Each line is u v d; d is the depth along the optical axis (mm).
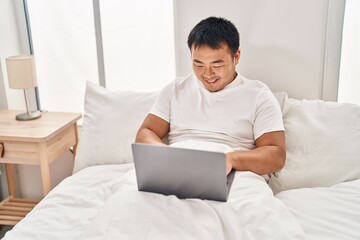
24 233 1170
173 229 999
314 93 1758
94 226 1035
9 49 1988
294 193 1337
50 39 2014
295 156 1487
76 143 1979
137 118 1701
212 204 1094
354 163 1431
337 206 1223
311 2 1637
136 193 1138
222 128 1471
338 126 1509
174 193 1150
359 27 1657
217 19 1418
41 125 1779
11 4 1970
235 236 996
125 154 1666
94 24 1924
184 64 1849
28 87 1809
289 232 1006
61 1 1932
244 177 1229
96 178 1513
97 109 1754
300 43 1699
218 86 1468
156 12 1840
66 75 2057
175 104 1557
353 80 1731
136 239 975
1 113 1950
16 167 2121
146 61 1928
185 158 1059
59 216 1263
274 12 1680
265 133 1395
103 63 1968
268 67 1763
